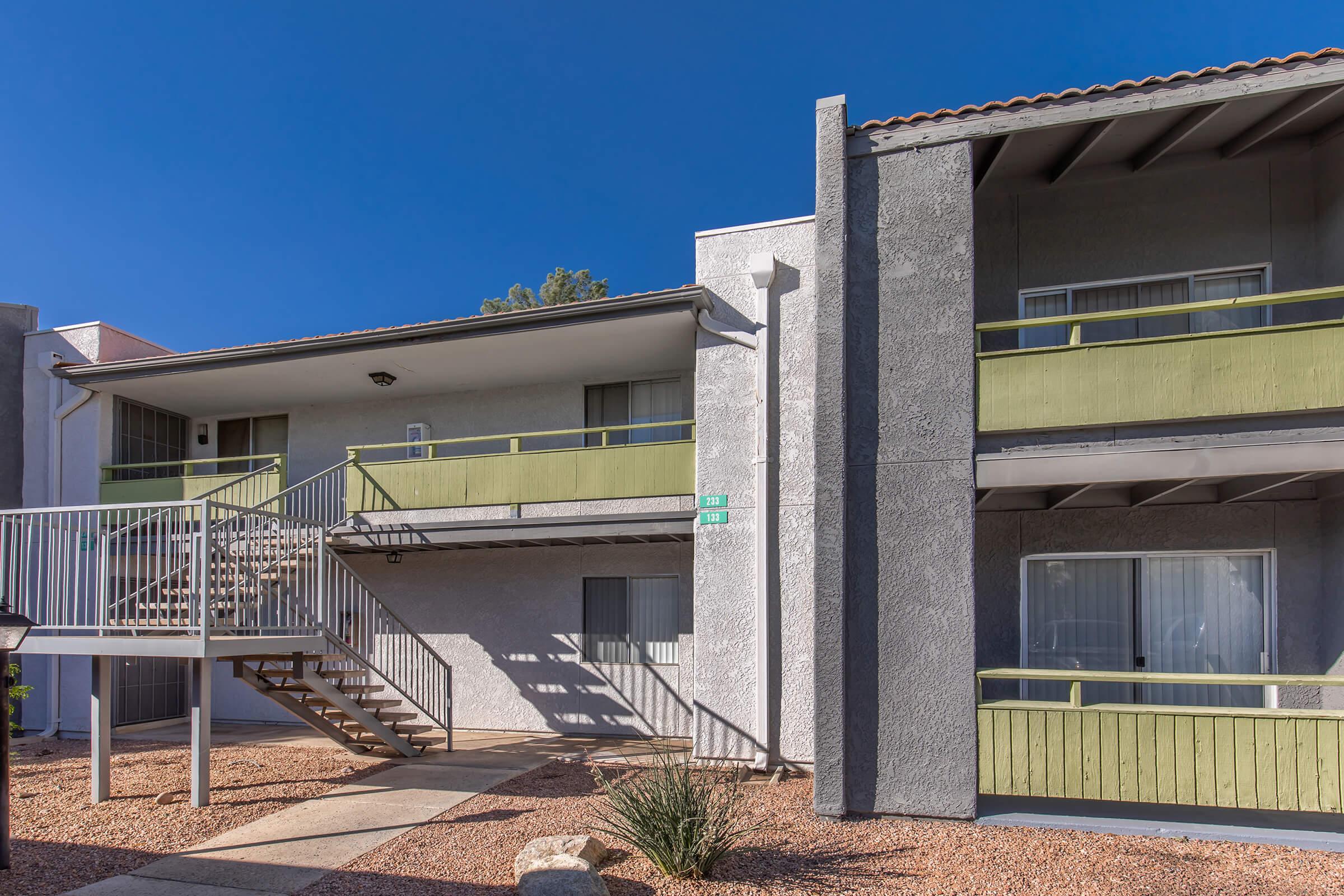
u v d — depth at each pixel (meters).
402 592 13.20
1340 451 6.27
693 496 10.31
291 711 9.86
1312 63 6.59
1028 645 8.63
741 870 5.89
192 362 12.02
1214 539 8.23
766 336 9.75
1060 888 5.53
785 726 9.30
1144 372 6.71
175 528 11.85
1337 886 5.53
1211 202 8.39
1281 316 8.14
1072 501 8.29
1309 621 7.98
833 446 7.12
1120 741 6.57
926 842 6.38
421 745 10.48
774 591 9.46
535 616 12.49
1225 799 6.35
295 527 9.76
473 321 10.56
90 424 13.18
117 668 12.71
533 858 5.94
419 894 5.64
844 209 7.32
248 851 6.60
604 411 12.98
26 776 9.46
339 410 14.38
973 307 7.07
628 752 10.63
